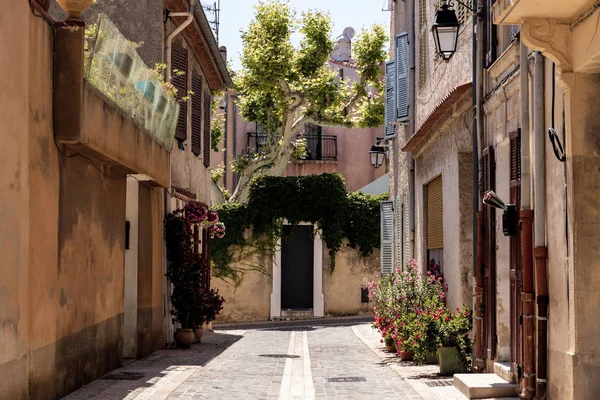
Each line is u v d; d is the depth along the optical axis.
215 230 17.67
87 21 15.57
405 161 19.55
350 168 38.81
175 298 16.27
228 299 27.97
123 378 10.81
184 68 17.98
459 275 13.05
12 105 7.32
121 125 10.64
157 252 15.31
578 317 7.34
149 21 15.98
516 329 9.35
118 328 11.95
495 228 10.58
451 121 13.48
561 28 7.49
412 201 18.19
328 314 29.00
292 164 38.47
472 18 11.87
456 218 13.21
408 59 18.44
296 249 29.23
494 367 10.40
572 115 7.45
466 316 12.00
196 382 10.95
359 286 29.33
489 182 10.63
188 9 16.62
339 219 28.97
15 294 7.38
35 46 8.12
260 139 37.91
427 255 16.88
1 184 7.01
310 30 30.56
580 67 7.32
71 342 9.45
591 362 7.31
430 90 15.88
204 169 22.05
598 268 7.36
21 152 7.57
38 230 8.18
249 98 32.38
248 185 31.36
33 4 7.96
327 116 31.23
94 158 10.25
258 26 29.88
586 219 7.38
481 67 11.03
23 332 7.64
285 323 27.14
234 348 16.66
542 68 8.23
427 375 11.73
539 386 8.15
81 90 8.76
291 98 30.48
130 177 13.16
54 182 8.75
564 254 7.62
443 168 14.36
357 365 13.62
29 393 7.86
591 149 7.43
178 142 17.77
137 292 13.57
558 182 7.82
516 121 9.40
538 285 8.15
